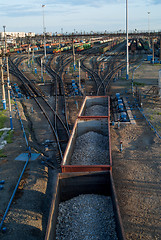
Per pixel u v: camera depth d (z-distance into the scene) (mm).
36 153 19016
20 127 25047
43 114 30016
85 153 17312
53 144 21219
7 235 10883
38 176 15727
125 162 17344
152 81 44906
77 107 31469
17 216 12031
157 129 23031
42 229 11484
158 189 14188
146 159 17641
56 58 84438
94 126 20453
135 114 27797
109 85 43812
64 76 53656
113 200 10656
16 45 116812
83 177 12250
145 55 89562
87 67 64812
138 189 14266
